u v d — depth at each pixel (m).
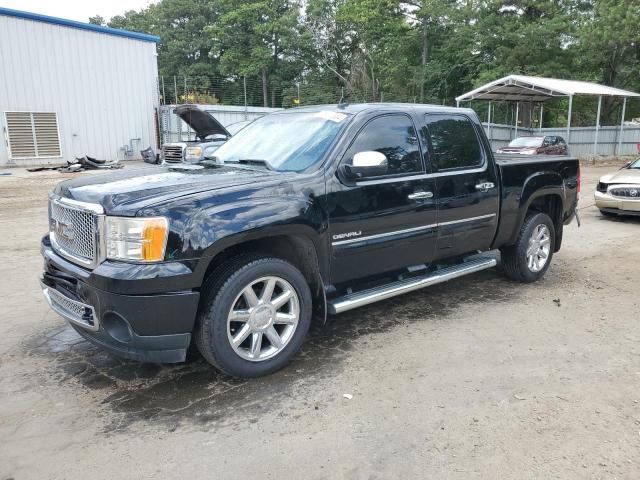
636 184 10.08
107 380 3.78
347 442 3.01
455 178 4.96
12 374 3.88
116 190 3.50
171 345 3.37
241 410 3.36
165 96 31.72
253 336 3.70
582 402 3.44
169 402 3.47
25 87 22.56
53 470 2.78
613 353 4.20
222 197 3.53
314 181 3.97
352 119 4.38
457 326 4.80
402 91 44.22
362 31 44.44
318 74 51.19
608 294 5.74
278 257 3.99
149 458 2.88
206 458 2.88
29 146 23.06
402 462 2.83
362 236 4.26
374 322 4.90
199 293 3.38
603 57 33.91
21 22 22.09
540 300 5.54
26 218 10.45
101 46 24.55
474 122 5.36
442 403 3.43
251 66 49.91
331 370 3.91
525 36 35.19
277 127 4.88
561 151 23.02
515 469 2.77
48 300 3.98
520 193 5.67
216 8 60.59
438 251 4.97
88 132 24.69
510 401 3.46
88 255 3.46
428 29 42.78
